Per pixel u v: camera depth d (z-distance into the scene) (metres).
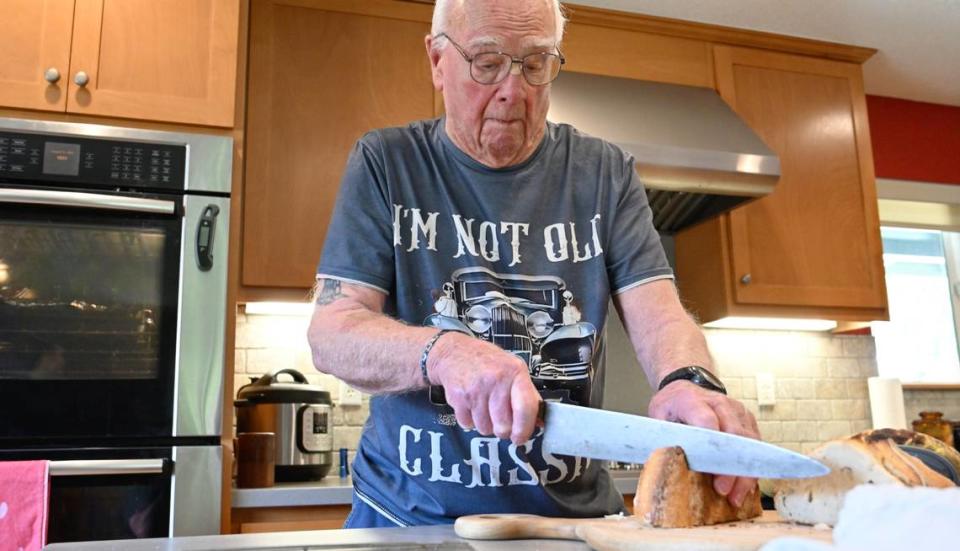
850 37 2.63
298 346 2.40
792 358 2.84
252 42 2.18
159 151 1.80
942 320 3.12
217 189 1.82
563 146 1.20
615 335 2.65
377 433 1.07
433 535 0.86
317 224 2.14
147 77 1.88
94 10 1.88
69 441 1.65
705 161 2.25
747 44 2.61
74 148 1.75
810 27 2.56
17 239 1.68
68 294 1.69
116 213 1.74
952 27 2.56
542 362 1.08
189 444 1.72
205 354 1.75
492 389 0.80
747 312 2.46
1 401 1.62
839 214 2.59
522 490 1.01
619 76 2.46
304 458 2.06
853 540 0.51
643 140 2.22
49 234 1.70
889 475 0.76
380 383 0.92
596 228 1.14
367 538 0.84
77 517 1.61
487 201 1.12
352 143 2.20
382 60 2.27
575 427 0.86
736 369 2.78
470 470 1.01
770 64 2.62
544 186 1.15
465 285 1.08
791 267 2.50
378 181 1.10
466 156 1.13
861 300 2.56
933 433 2.68
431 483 1.01
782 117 2.59
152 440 1.69
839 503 0.78
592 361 1.10
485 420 0.81
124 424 1.68
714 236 2.52
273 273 2.09
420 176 1.12
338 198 1.11
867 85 2.96
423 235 1.09
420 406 1.03
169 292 1.75
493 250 1.10
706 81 2.55
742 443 0.78
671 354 1.00
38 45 1.83
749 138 2.35
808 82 2.65
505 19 1.08
